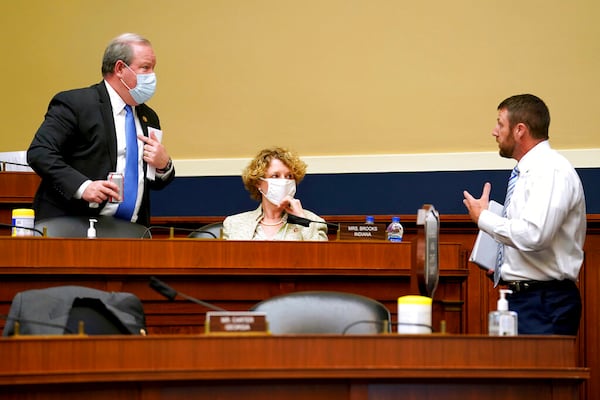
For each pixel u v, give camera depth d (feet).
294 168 21.29
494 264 19.17
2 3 29.68
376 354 12.59
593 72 27.73
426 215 15.78
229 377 12.20
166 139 29.01
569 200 18.10
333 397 12.62
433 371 12.60
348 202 28.04
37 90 29.37
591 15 27.89
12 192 24.11
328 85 28.73
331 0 28.89
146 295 18.43
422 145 28.17
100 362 12.08
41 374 11.75
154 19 29.35
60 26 29.53
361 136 28.45
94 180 20.39
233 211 28.45
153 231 26.86
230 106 28.99
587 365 24.38
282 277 18.72
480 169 27.66
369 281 18.95
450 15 28.40
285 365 12.42
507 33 28.14
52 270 18.04
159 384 12.22
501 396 12.86
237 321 12.91
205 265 18.47
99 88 20.75
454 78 28.25
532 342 12.89
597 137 27.50
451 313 19.10
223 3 29.25
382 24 28.63
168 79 29.19
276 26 29.04
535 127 19.01
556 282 18.30
